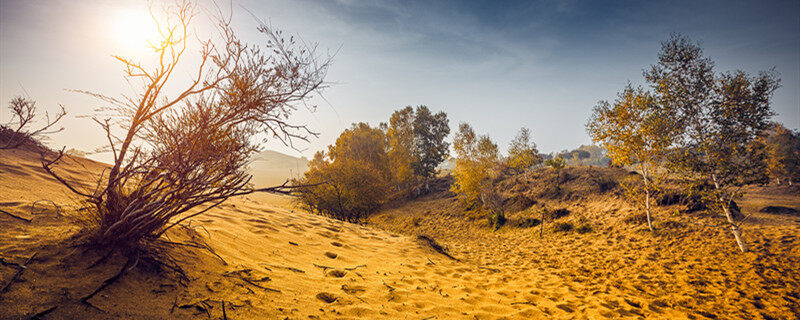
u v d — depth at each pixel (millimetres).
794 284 6098
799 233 8719
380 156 36750
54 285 2000
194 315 2240
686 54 9305
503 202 23578
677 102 9531
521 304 4418
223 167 2818
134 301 2174
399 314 3281
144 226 2697
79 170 5477
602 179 21297
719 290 6023
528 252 11039
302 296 3213
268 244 5047
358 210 20000
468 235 18062
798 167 18609
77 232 2660
